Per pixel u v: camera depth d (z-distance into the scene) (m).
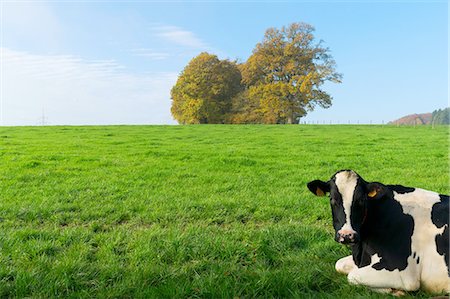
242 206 9.52
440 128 39.25
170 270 5.55
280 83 58.91
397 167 15.95
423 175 14.15
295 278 5.14
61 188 11.65
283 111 60.03
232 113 66.50
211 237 6.89
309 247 6.54
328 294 4.67
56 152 19.70
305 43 62.25
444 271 4.62
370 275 4.85
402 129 37.72
